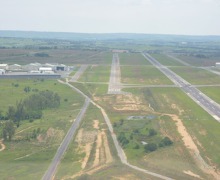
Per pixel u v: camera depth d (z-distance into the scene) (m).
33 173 104.94
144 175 102.00
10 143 133.50
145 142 133.00
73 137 140.12
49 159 117.06
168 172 104.56
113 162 113.00
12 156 119.88
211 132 145.88
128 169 106.75
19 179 100.38
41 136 141.62
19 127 153.88
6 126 137.50
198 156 119.62
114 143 132.25
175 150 124.62
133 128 151.00
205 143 132.75
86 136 140.88
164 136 140.38
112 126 154.62
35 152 123.75
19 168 109.00
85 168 108.56
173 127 153.12
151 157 117.50
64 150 125.69
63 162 114.38
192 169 108.06
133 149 125.12
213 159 117.19
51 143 133.62
